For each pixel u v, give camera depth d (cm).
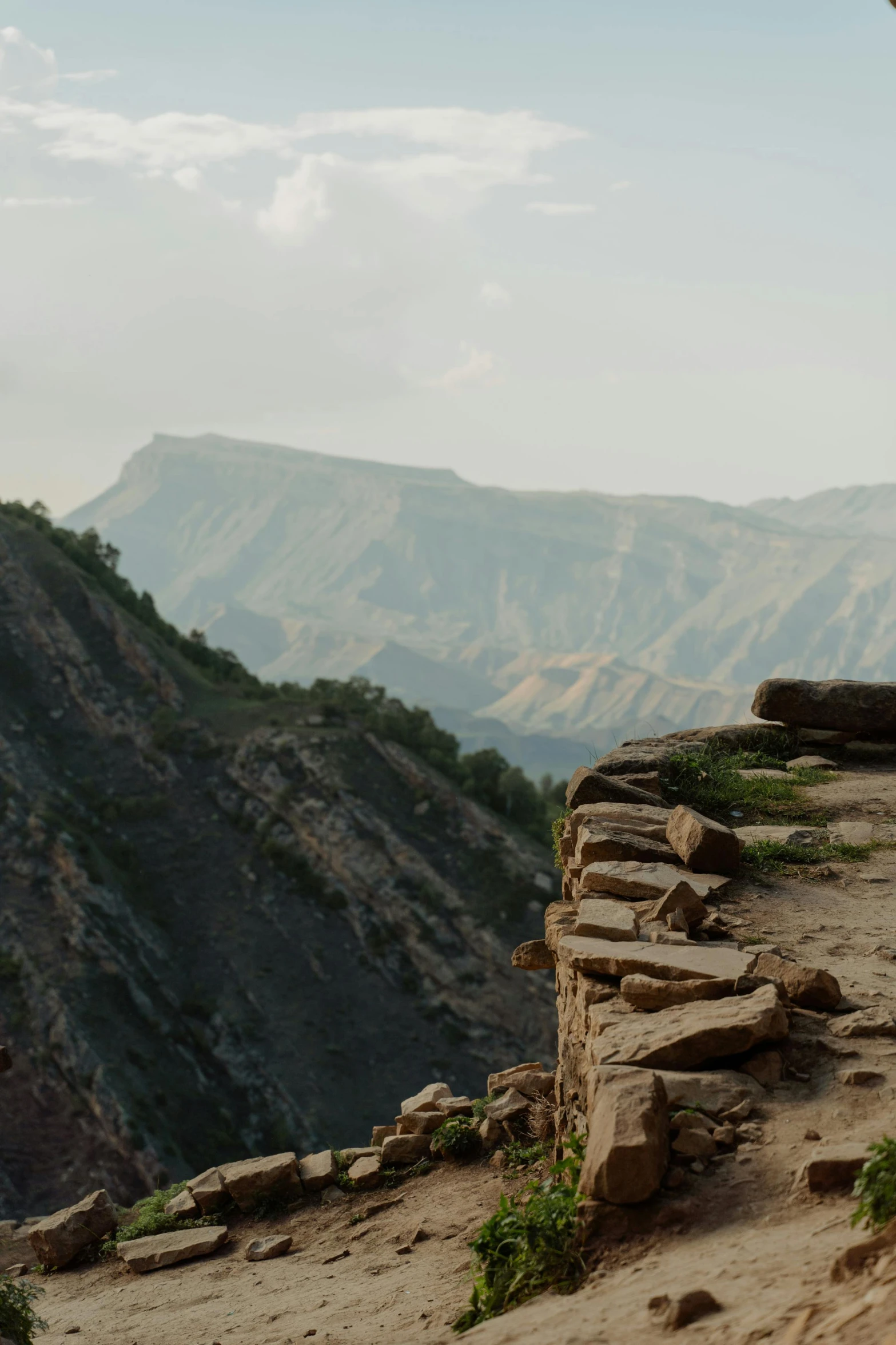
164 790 17312
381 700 19488
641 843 1234
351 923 15975
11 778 16175
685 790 1547
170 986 14300
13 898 14412
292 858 16500
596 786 1460
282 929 15675
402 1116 1554
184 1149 12125
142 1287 1317
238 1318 1042
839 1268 476
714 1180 657
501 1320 600
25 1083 12250
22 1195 11194
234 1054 13788
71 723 18000
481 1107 1508
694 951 916
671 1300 509
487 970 15512
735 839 1193
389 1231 1252
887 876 1186
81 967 13625
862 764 1823
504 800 18075
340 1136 13150
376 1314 905
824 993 838
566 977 1040
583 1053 904
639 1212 642
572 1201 680
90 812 16512
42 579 19412
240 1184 1462
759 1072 754
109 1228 1546
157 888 15862
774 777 1673
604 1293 580
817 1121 694
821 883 1171
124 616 19825
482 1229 730
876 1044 778
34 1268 1548
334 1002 14962
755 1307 478
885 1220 516
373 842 16375
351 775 17138
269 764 17262
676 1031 778
